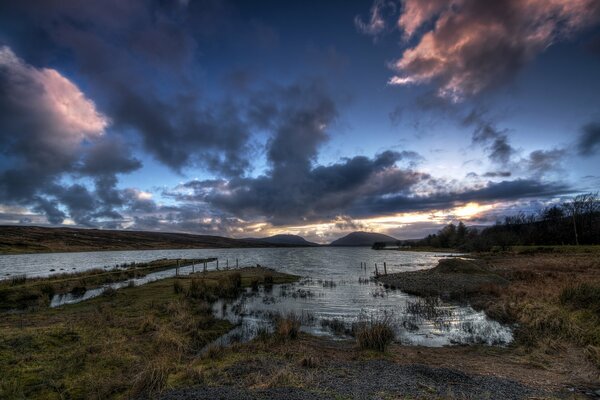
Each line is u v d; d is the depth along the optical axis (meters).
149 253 122.31
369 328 12.50
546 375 9.15
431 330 15.04
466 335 14.17
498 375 9.21
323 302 21.91
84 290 24.52
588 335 11.87
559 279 24.72
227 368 9.19
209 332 13.70
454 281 29.73
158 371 7.90
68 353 9.30
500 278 29.97
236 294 24.81
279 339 12.71
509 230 106.25
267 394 7.09
